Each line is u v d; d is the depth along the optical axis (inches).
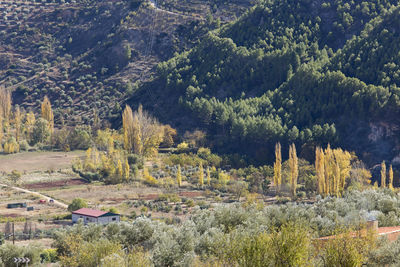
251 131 5944.9
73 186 4857.3
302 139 5620.1
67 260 2153.1
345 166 4389.8
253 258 1315.2
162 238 2116.1
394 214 2313.0
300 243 1311.5
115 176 5007.4
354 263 1326.3
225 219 2326.5
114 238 2363.4
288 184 4571.9
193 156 5949.8
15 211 3917.3
